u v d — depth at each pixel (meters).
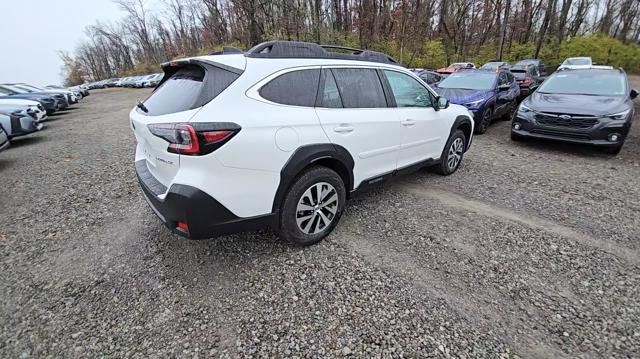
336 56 2.87
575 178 4.41
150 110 2.45
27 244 2.99
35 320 2.09
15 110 8.30
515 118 6.10
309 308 2.13
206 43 33.53
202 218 2.12
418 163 3.81
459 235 2.97
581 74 6.41
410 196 3.82
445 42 29.42
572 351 1.81
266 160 2.28
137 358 1.81
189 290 2.32
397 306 2.13
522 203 3.64
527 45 29.41
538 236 2.95
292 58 2.54
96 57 75.69
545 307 2.12
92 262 2.68
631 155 5.48
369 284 2.34
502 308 2.11
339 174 2.93
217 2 29.08
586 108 5.34
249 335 1.94
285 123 2.35
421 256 2.66
